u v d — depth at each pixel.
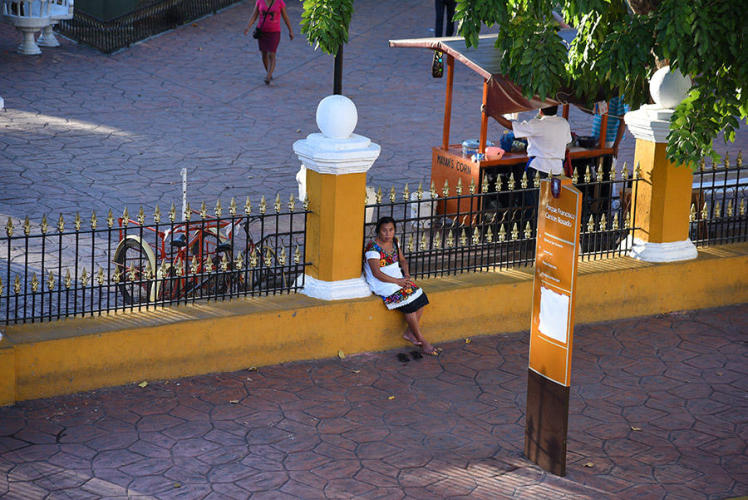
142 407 18.72
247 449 17.55
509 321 22.78
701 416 19.45
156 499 15.91
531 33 21.05
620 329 23.33
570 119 40.75
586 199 24.39
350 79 45.72
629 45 20.25
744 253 24.94
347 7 21.36
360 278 21.47
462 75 47.31
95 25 48.75
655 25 20.19
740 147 37.88
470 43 19.58
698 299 24.59
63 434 17.64
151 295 22.09
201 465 16.95
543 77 20.94
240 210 28.80
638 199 24.23
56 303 22.02
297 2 60.25
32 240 25.67
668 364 21.62
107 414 18.39
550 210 16.70
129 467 16.78
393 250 21.58
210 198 29.77
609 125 28.47
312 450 17.64
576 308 23.27
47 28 47.91
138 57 47.62
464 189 27.39
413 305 21.20
